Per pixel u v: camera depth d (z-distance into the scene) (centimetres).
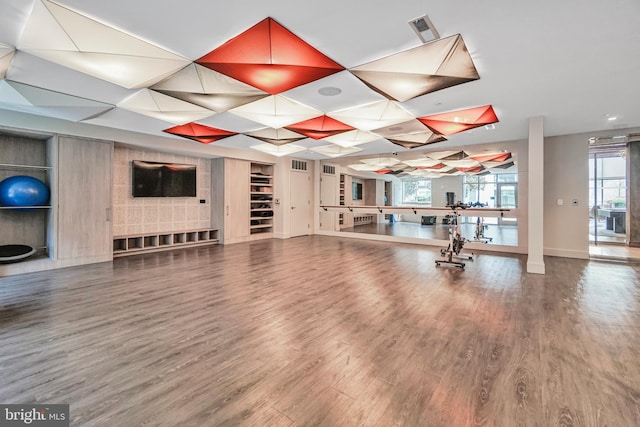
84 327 279
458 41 252
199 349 240
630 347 245
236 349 241
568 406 175
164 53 271
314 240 866
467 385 195
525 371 211
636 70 305
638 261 565
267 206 938
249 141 681
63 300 351
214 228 788
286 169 909
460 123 509
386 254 651
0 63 281
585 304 345
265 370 212
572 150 608
